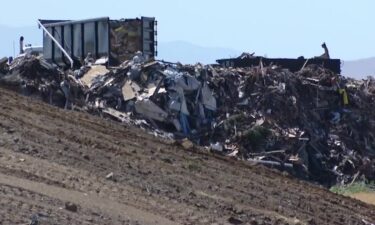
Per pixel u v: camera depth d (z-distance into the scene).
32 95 73.75
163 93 78.69
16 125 44.34
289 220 38.28
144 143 50.56
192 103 80.50
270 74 87.50
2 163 34.66
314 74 92.12
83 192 33.22
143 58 84.75
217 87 83.94
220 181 43.75
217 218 34.69
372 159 84.38
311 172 80.44
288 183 49.75
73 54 92.81
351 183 78.12
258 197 41.97
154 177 39.88
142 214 32.00
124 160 42.25
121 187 35.91
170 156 47.59
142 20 91.00
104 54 89.38
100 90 79.06
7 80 73.50
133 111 77.62
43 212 28.30
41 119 49.31
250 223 35.41
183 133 77.75
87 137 46.41
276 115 82.94
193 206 35.91
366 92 92.50
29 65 77.00
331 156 82.62
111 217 30.17
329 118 87.75
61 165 37.19
